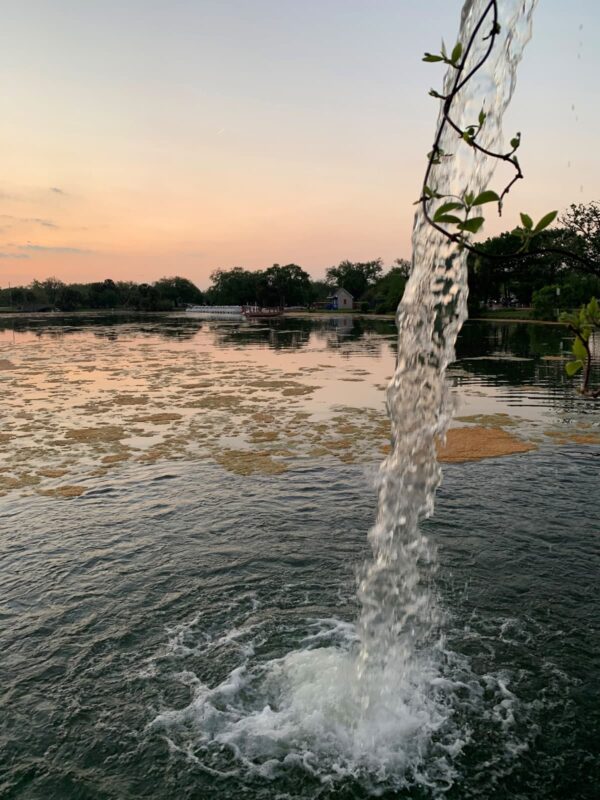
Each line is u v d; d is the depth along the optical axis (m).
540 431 13.30
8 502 9.29
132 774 4.46
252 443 12.58
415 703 5.09
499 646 5.75
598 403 16.44
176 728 4.88
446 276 3.95
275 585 6.84
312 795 4.29
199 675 5.46
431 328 4.65
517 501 9.06
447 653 5.67
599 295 33.50
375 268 117.19
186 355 31.11
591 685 5.25
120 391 19.20
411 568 6.75
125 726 4.90
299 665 5.55
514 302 65.19
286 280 94.44
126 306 112.19
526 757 4.57
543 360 26.38
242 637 5.96
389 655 5.62
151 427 14.09
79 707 5.08
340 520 8.52
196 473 10.61
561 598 6.46
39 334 48.62
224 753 4.64
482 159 2.45
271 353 31.86
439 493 9.41
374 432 13.44
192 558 7.46
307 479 10.23
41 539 7.99
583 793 4.26
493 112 2.41
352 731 4.82
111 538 8.01
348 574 7.07
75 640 5.91
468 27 2.45
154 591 6.74
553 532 7.99
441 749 4.66
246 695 5.22
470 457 11.30
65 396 18.31
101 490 9.79
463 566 7.13
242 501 9.26
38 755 4.61
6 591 6.74
